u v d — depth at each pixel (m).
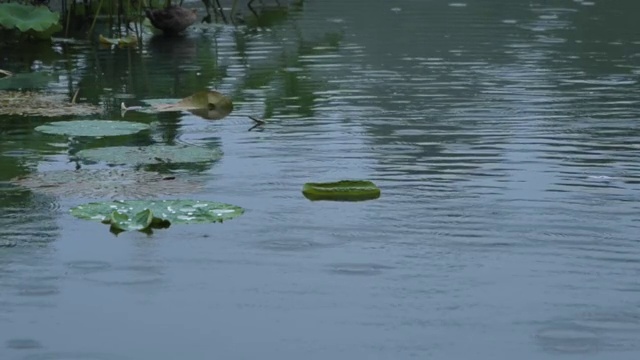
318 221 4.51
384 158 5.68
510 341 3.26
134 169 5.41
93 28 11.51
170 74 8.77
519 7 14.54
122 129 6.33
